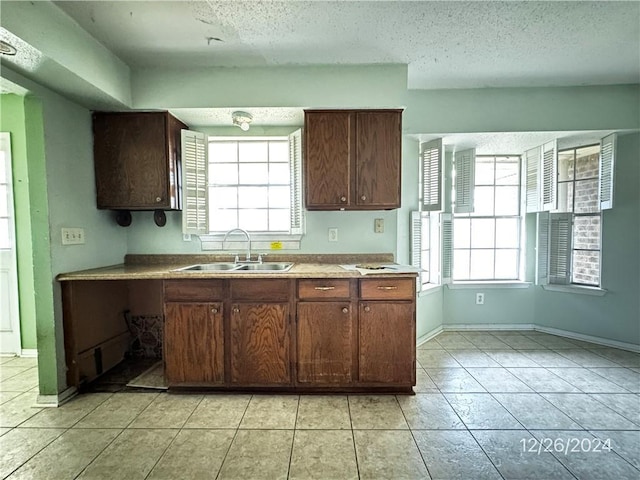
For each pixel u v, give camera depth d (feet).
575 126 9.17
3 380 7.97
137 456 5.27
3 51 5.32
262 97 7.80
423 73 8.30
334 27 6.27
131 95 7.80
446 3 5.61
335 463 5.09
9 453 5.36
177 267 8.32
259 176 9.34
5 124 9.04
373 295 7.15
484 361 8.94
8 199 9.17
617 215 9.78
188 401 6.97
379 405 6.76
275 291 7.14
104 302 8.36
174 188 8.32
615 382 7.69
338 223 9.09
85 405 6.83
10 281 9.32
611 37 6.68
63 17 5.79
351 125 7.89
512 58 7.54
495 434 5.78
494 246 11.78
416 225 9.98
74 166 7.42
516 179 11.72
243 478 4.80
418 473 4.88
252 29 6.31
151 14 5.84
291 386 7.27
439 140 9.41
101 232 8.25
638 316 9.53
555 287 10.98
